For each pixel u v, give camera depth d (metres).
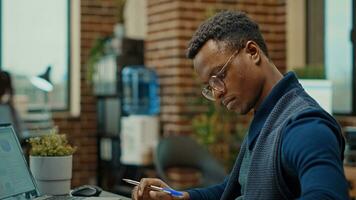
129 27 6.86
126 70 6.35
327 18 6.07
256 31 1.82
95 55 6.81
